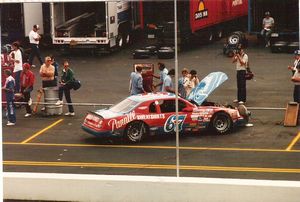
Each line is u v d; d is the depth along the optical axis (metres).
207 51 35.44
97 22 34.72
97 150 19.81
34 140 21.05
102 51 35.22
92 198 14.32
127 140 20.55
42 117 24.06
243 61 24.55
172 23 34.91
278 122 22.39
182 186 13.88
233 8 37.94
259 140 20.47
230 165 17.92
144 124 20.61
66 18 34.88
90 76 30.55
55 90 24.17
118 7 35.84
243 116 21.81
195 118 21.03
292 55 33.47
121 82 29.25
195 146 19.98
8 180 14.58
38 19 36.44
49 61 24.59
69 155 19.28
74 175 14.58
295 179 16.47
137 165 18.12
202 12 36.25
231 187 13.66
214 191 13.75
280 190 13.45
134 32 37.50
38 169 17.83
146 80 23.91
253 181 13.74
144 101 20.77
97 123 20.28
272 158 18.53
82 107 25.42
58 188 14.43
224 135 21.20
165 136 21.39
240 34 34.06
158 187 13.99
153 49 34.50
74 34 34.84
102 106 25.08
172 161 18.47
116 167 17.94
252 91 26.94
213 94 26.61
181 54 34.94
